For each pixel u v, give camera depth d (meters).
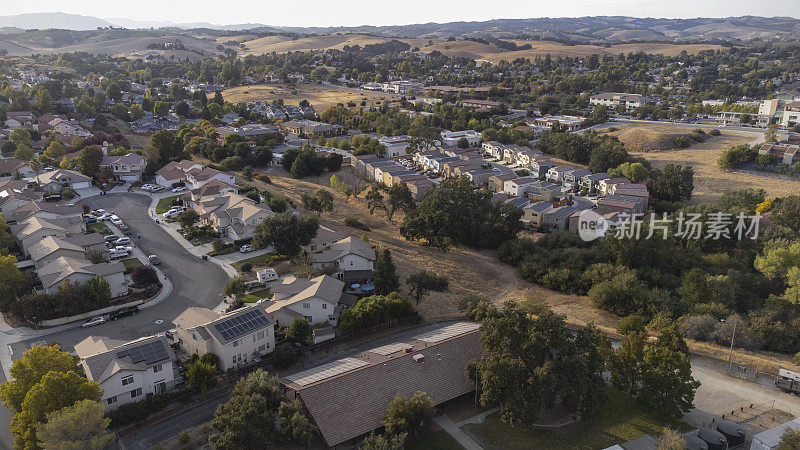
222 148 151.50
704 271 87.94
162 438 46.91
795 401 54.41
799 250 84.31
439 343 56.12
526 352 49.06
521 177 143.25
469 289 85.00
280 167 156.38
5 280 67.69
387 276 74.44
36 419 43.50
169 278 79.88
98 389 46.12
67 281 67.44
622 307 75.69
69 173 118.50
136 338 63.22
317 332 62.25
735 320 68.81
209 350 56.25
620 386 52.75
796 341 67.44
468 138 188.25
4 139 147.75
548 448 46.91
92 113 196.12
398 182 127.38
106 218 102.19
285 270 82.81
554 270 88.75
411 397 49.53
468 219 101.00
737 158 152.62
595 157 154.00
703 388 56.53
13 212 93.62
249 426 43.53
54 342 61.59
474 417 50.88
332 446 44.53
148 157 135.88
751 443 46.19
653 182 131.88
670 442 43.44
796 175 143.88
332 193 134.12
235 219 96.06
